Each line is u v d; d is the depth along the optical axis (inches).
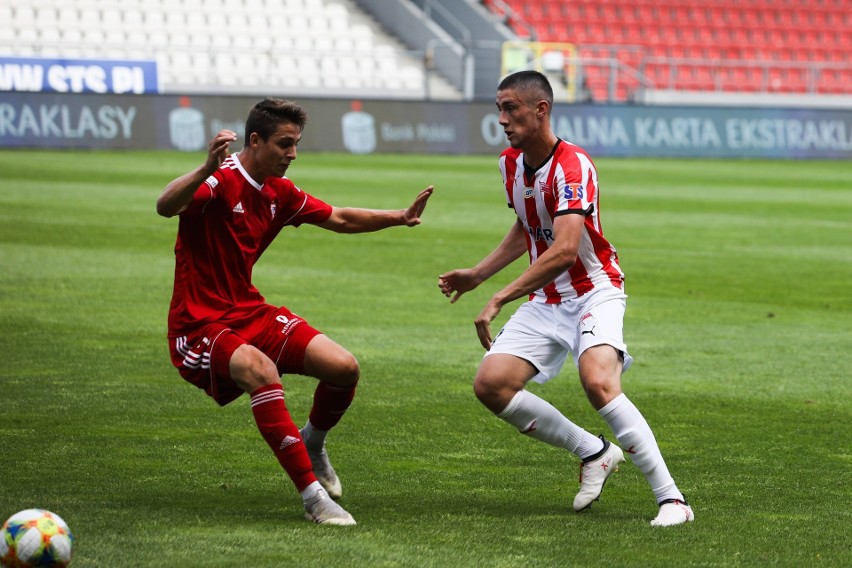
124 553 576.7
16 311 1282.0
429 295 1464.1
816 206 2704.2
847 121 4534.9
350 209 733.3
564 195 680.4
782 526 655.1
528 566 571.5
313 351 677.9
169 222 2038.6
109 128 3614.7
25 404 912.3
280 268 1638.8
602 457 692.7
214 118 3742.6
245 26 4692.4
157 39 4530.0
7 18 4375.0
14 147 3508.9
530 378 713.6
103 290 1421.0
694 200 2768.2
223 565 563.2
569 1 5270.7
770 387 1038.4
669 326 1307.8
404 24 4886.8
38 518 520.4
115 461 766.5
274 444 649.0
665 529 644.7
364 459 794.8
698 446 847.1
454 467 780.6
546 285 711.7
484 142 4114.2
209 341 665.0
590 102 4210.1
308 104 3882.9
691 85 5216.5
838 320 1364.4
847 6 5728.3
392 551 590.9
